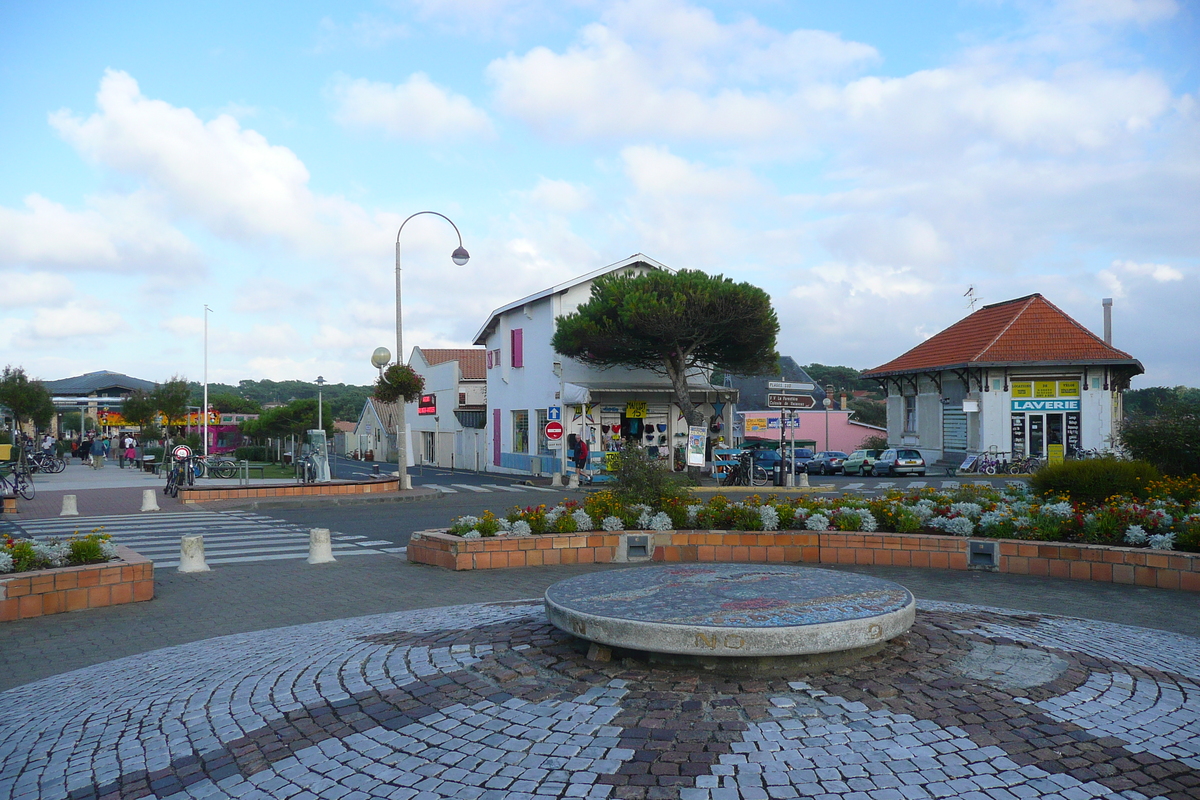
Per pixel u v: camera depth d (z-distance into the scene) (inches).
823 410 2122.3
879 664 194.2
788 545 435.5
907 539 416.8
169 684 218.1
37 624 321.1
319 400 1705.2
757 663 189.2
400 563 463.8
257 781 154.2
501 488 1106.7
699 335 1135.0
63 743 181.5
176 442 1870.1
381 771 153.9
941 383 1513.3
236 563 474.3
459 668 203.8
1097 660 204.4
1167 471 700.0
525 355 1433.3
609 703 175.6
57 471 1503.4
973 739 156.4
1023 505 450.6
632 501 478.6
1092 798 136.6
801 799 136.7
